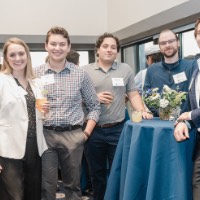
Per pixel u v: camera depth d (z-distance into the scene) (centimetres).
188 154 194
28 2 500
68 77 236
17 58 216
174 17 405
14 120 210
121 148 228
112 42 273
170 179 191
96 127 273
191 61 283
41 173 229
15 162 213
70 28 524
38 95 222
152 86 293
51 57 234
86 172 346
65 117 229
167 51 282
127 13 462
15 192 215
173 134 189
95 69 279
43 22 509
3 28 492
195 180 182
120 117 277
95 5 535
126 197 205
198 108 183
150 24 448
